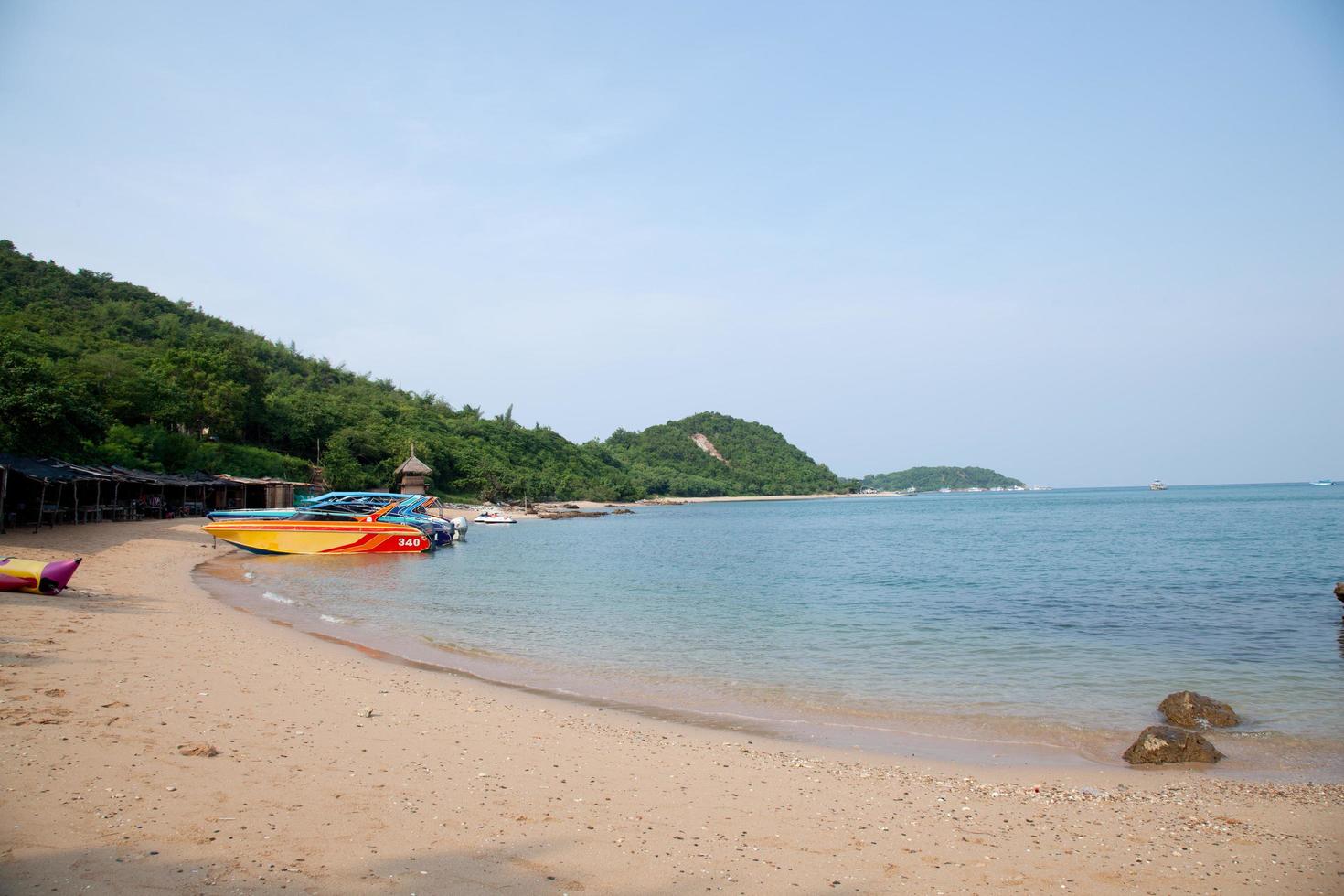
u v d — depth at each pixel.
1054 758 10.14
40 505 31.66
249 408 78.00
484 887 5.54
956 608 24.19
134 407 58.78
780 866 6.33
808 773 9.16
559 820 7.07
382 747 8.99
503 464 115.12
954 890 6.04
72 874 5.25
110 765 7.40
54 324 76.19
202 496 55.28
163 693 10.41
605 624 21.06
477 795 7.59
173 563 29.52
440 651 16.80
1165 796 8.57
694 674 15.08
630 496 155.62
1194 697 11.93
